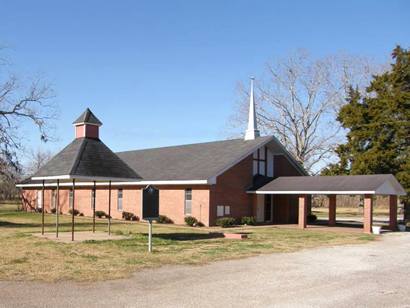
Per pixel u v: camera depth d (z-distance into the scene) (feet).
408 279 39.58
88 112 72.64
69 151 70.59
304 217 100.48
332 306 29.91
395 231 96.53
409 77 121.90
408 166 114.52
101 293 32.48
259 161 116.37
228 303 30.27
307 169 177.58
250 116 119.65
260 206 116.26
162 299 31.01
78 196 142.00
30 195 165.78
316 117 176.65
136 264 45.01
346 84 170.71
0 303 29.14
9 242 61.46
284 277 39.65
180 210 108.68
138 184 120.26
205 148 123.54
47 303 29.32
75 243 60.59
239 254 53.67
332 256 53.93
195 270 42.55
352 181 96.73
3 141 130.31
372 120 122.62
